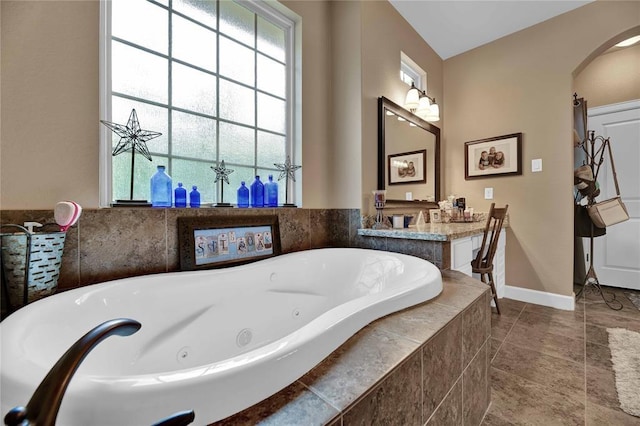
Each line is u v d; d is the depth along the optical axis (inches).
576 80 129.0
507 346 71.6
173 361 46.1
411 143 106.1
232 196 72.2
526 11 98.7
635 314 92.4
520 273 108.0
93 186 48.4
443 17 103.0
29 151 42.1
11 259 36.1
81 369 34.5
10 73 40.7
